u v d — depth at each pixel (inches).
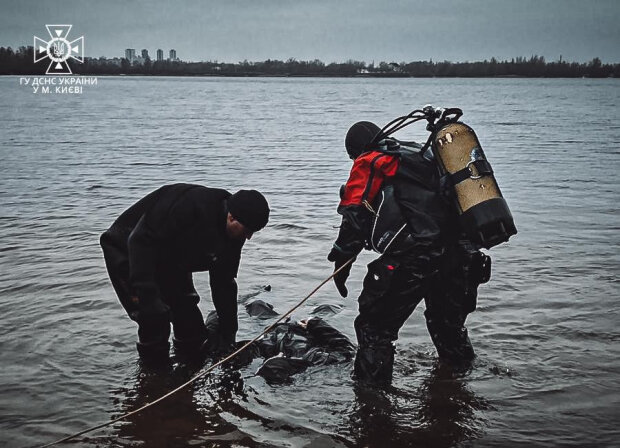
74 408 173.5
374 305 185.9
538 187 526.9
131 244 182.5
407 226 180.2
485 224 170.6
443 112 183.3
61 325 224.8
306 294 262.5
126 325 225.9
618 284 269.6
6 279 270.8
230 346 208.7
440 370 197.5
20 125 1187.3
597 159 725.9
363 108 1964.8
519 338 217.2
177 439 159.8
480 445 157.6
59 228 363.6
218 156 740.0
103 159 698.2
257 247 328.8
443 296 194.5
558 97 3019.2
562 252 319.9
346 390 186.2
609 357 203.2
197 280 279.4
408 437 161.6
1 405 173.5
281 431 164.4
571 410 173.0
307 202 452.4
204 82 7736.2
